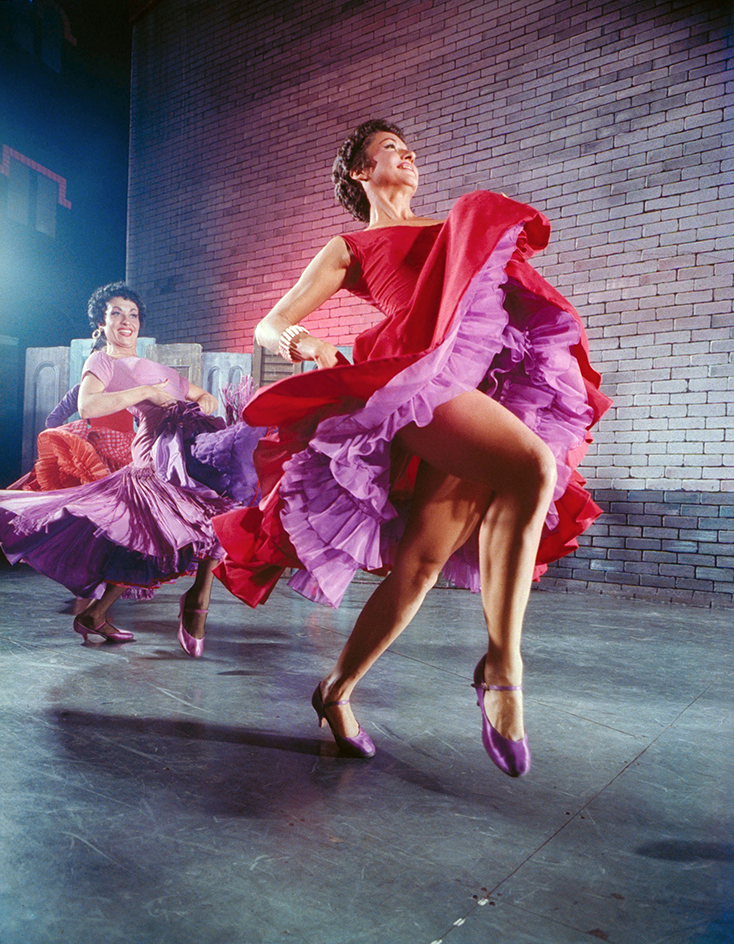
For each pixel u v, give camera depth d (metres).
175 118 7.82
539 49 5.77
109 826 1.40
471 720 2.17
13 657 2.79
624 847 1.38
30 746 1.83
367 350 1.78
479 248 1.49
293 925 1.08
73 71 8.08
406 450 1.71
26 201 7.86
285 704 2.29
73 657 2.82
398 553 1.72
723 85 5.05
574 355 1.81
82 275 8.13
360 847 1.35
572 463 1.89
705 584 4.98
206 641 3.22
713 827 1.48
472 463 1.48
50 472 3.52
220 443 2.93
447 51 6.19
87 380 3.28
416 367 1.45
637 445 5.29
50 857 1.27
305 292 1.78
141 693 2.35
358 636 1.79
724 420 5.00
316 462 1.67
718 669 2.96
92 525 2.83
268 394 1.58
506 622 1.44
